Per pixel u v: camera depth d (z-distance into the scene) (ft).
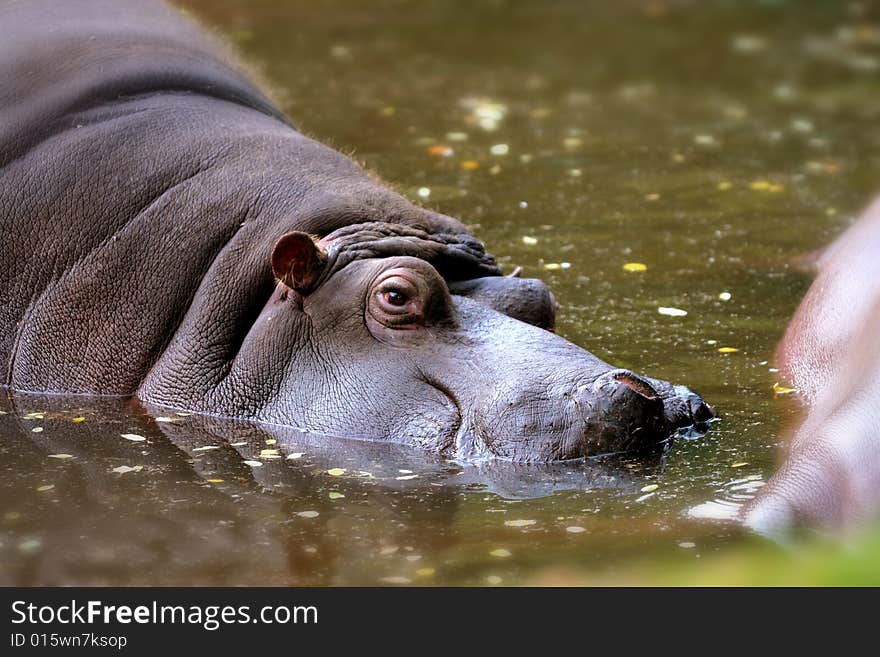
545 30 204.95
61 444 69.87
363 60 177.17
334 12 211.82
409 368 69.00
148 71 83.51
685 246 107.45
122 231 77.36
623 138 143.43
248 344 73.26
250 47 182.19
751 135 146.10
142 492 63.21
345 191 75.66
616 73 177.37
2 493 63.26
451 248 74.74
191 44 89.61
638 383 67.62
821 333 80.89
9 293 79.56
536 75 174.09
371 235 73.20
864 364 66.28
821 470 57.82
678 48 194.49
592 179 127.13
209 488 63.62
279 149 78.84
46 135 80.64
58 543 57.31
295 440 69.41
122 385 76.89
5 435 71.31
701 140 143.43
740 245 107.86
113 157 78.79
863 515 54.95
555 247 106.22
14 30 85.66
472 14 215.31
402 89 161.27
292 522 59.31
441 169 127.34
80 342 77.77
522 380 67.00
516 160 132.46
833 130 148.56
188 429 71.46
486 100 157.89
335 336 71.15
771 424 71.41
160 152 78.69
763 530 56.29
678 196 122.21
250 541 57.36
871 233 87.97
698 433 70.13
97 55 84.17
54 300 78.43
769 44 198.29
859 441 57.93
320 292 71.82
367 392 69.26
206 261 75.77
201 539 57.62
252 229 75.00
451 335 69.82
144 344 76.43
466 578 52.95
